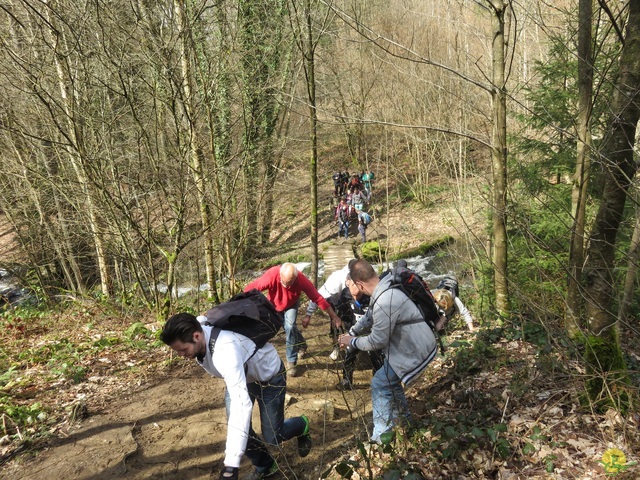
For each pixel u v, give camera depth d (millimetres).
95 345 6340
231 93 9008
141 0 7242
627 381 3410
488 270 6387
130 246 7992
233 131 9328
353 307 5125
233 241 10453
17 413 4375
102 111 7723
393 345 3500
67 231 10469
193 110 7371
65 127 7805
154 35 7082
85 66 7141
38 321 8266
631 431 3168
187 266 10070
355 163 20875
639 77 3248
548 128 7000
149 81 7680
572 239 4090
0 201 11141
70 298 9281
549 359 3977
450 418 3697
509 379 4184
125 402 4809
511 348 4727
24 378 5305
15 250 13477
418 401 4352
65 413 4527
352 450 3768
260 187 11078
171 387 5137
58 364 5668
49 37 7875
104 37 6957
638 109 3250
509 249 6246
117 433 4195
